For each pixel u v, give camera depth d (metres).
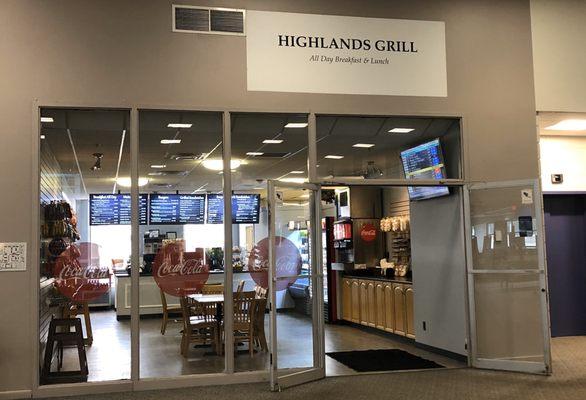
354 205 10.66
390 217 10.41
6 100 6.01
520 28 7.30
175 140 6.54
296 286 6.38
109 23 6.27
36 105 6.06
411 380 6.28
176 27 6.42
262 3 6.64
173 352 7.09
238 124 6.63
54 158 6.36
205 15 6.50
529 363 6.55
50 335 6.21
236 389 6.02
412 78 6.96
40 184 6.15
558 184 8.71
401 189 10.12
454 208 7.29
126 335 7.08
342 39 6.81
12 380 5.84
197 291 6.81
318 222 6.64
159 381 6.10
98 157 6.41
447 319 7.47
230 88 6.51
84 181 6.41
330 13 6.80
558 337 8.70
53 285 6.30
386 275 9.75
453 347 7.33
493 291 6.95
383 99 6.87
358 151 7.02
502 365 6.71
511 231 6.89
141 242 6.66
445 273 7.50
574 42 7.44
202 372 6.33
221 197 6.59
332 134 6.94
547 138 8.74
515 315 6.87
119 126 6.39
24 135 6.02
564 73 7.37
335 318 10.68
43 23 6.14
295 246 6.45
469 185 7.00
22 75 6.06
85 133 6.35
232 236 6.55
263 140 6.69
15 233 5.93
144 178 6.58
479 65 7.15
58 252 6.35
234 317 6.84
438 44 7.06
